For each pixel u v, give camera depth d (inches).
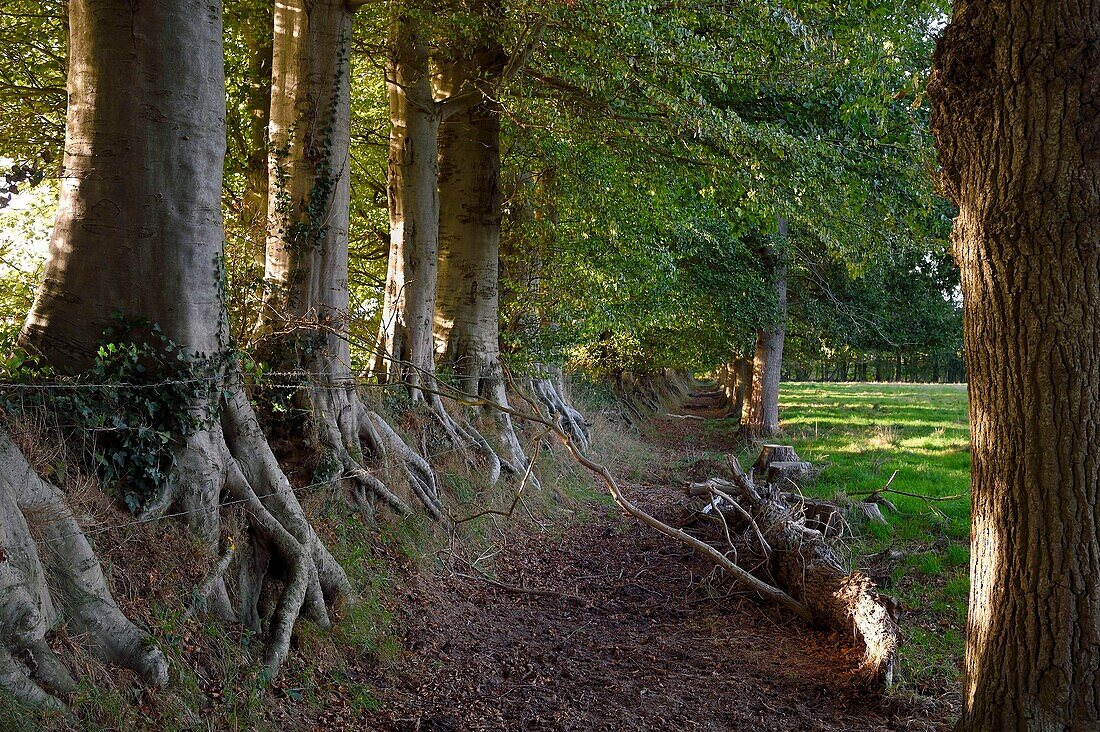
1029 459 141.6
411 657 239.1
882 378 3309.5
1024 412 142.1
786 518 342.0
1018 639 142.6
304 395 294.5
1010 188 142.3
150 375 202.5
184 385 205.2
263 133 418.6
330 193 305.9
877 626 236.7
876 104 434.0
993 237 145.1
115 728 147.3
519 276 595.5
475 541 365.1
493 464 436.8
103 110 204.7
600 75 395.2
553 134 451.5
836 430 914.7
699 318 838.5
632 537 438.6
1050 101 137.3
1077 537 136.9
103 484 186.5
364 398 360.5
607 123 434.0
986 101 146.3
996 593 147.5
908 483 518.9
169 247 207.6
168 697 162.6
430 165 418.6
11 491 153.8
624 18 346.3
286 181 303.9
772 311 820.0
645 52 374.6
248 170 425.1
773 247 813.9
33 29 417.7
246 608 211.3
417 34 402.0
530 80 453.4
